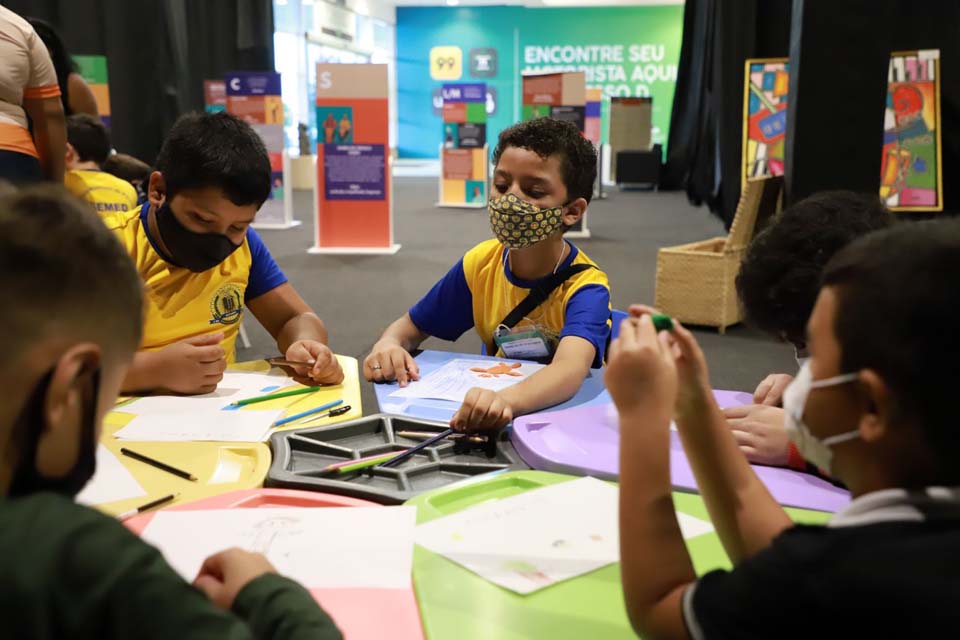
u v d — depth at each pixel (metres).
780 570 0.61
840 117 4.21
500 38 20.84
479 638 0.85
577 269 2.01
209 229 1.74
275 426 1.47
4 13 2.69
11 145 2.72
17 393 0.56
